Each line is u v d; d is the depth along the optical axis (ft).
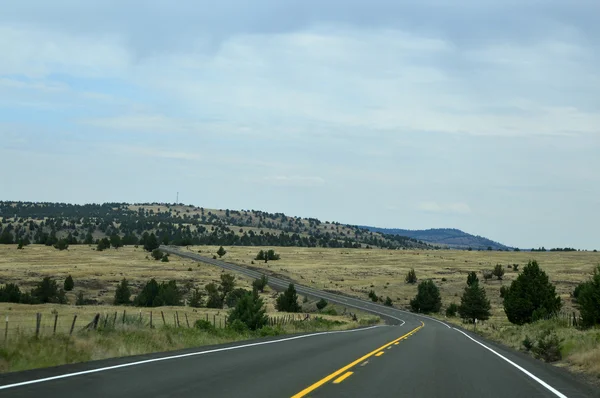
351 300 386.11
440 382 45.24
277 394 36.37
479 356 73.41
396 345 86.84
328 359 60.23
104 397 33.30
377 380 44.80
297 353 66.44
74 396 33.24
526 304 204.54
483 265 590.96
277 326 123.24
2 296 294.87
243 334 108.37
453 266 584.81
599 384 49.03
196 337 83.35
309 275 519.19
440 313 364.38
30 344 53.21
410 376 48.24
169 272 480.64
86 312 210.59
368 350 74.54
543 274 207.62
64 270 466.70
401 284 472.03
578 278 448.24
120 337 66.69
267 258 638.53
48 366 46.93
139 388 36.99
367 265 602.85
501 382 46.96
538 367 61.77
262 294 394.73
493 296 390.01
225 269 525.75
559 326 132.87
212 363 52.65
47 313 197.88
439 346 89.92
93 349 56.75
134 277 445.37
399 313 328.70
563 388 44.57
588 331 98.27
